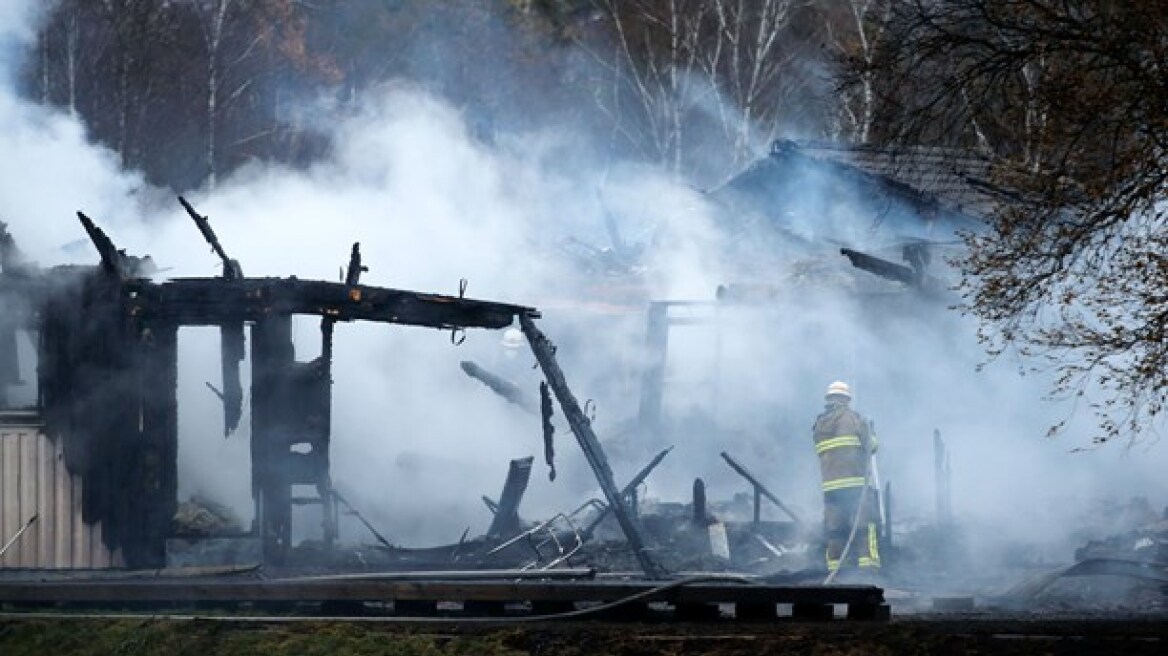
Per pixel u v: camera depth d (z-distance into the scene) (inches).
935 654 866.8
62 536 1217.4
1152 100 1315.2
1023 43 1497.3
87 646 920.9
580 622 968.3
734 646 888.9
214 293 1200.2
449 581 1044.5
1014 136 1466.5
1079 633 917.8
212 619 952.3
